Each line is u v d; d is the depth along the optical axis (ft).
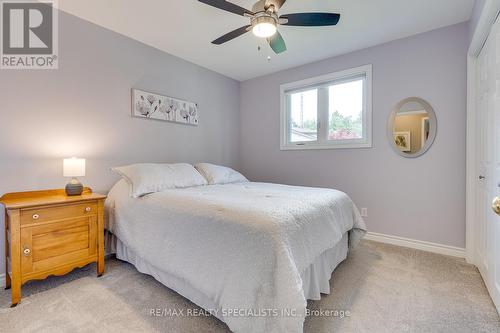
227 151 12.39
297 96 11.26
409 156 8.41
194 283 4.75
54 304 5.20
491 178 5.47
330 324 4.55
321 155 10.41
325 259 5.74
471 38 6.92
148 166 7.52
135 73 8.58
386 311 4.95
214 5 5.40
